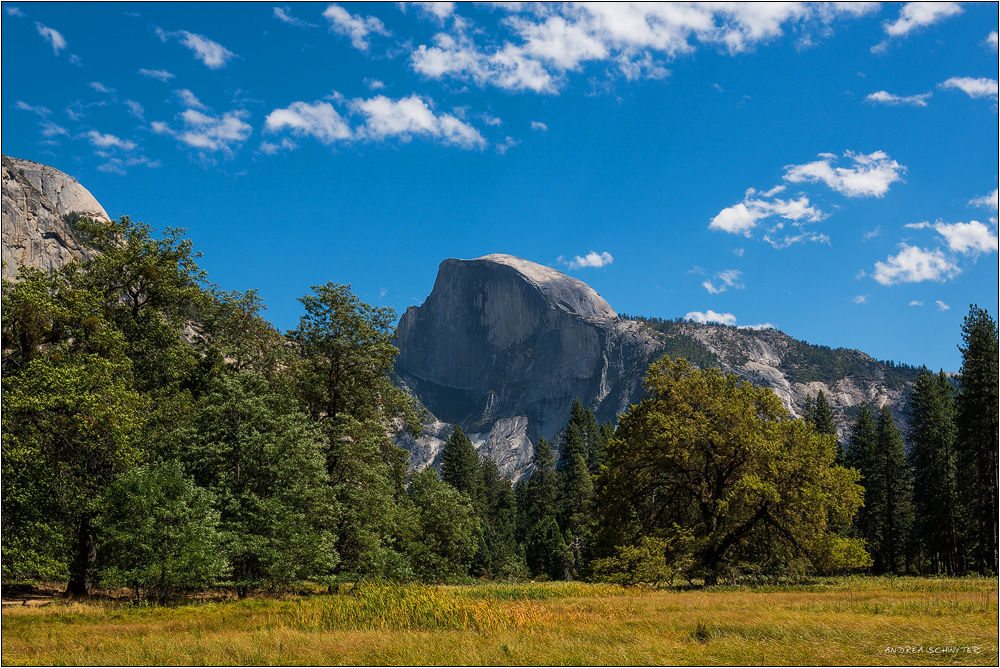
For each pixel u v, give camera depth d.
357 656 14.09
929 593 27.73
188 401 33.41
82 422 25.16
